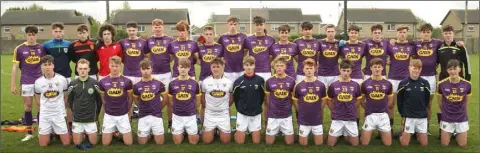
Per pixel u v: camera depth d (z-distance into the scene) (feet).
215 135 24.66
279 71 22.76
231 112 33.73
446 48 25.17
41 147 22.18
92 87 22.29
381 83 22.57
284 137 23.88
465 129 22.33
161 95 23.45
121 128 22.54
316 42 26.86
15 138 24.11
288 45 26.71
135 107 30.27
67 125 22.80
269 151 21.44
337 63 26.99
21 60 24.70
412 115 22.40
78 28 25.27
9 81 56.85
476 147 22.24
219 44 26.81
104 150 21.54
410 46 26.14
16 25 185.57
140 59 26.45
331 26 26.48
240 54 26.73
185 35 26.35
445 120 22.50
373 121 22.58
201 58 26.68
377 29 26.03
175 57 26.37
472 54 123.03
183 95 22.65
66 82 23.07
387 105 22.84
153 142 23.30
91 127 22.40
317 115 22.62
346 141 23.52
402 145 22.66
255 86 22.75
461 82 22.25
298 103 22.85
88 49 25.54
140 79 25.29
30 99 24.40
